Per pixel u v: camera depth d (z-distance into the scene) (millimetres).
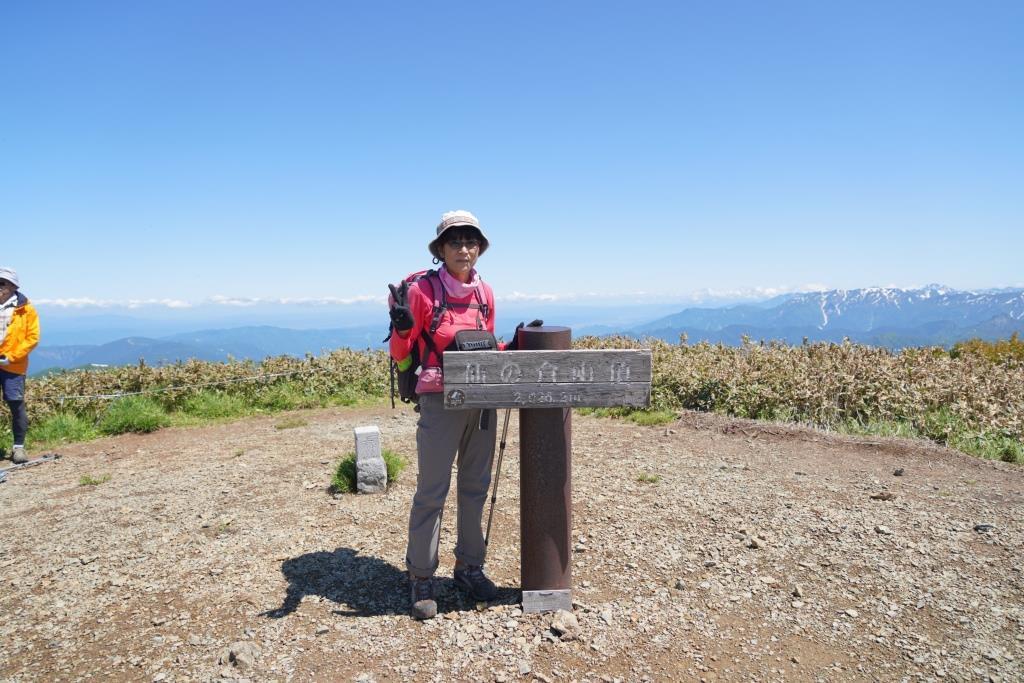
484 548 3768
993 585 3805
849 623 3439
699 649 3199
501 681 2930
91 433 8906
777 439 7445
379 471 5688
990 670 3010
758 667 3051
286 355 12469
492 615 3488
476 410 3436
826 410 8641
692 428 8133
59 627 3516
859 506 5102
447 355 3133
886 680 2951
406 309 3156
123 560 4383
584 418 9016
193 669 3053
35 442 8500
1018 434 7191
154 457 7516
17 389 7352
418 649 3189
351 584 3920
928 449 6812
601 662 3076
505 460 6750
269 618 3525
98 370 11031
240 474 6496
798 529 4656
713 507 5141
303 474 6406
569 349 3459
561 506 3447
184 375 11023
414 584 3586
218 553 4438
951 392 8414
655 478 5926
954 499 5242
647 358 3213
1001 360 12625
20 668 3127
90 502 5738
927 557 4168
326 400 11523
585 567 4117
